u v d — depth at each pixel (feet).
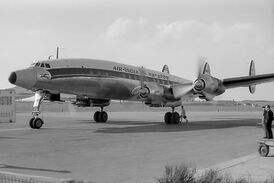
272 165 30.66
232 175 26.18
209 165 31.30
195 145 45.83
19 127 77.25
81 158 35.73
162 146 44.80
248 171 27.91
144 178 26.43
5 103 87.04
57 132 64.34
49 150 41.45
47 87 70.23
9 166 31.37
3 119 86.38
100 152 39.81
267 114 48.65
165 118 87.15
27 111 220.84
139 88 78.79
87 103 86.74
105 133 62.13
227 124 88.38
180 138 54.24
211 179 20.38
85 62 76.18
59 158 35.73
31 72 67.00
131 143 47.96
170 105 83.87
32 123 71.36
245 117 137.80
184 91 79.51
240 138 54.44
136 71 86.28
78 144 46.93
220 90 76.74
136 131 66.03
